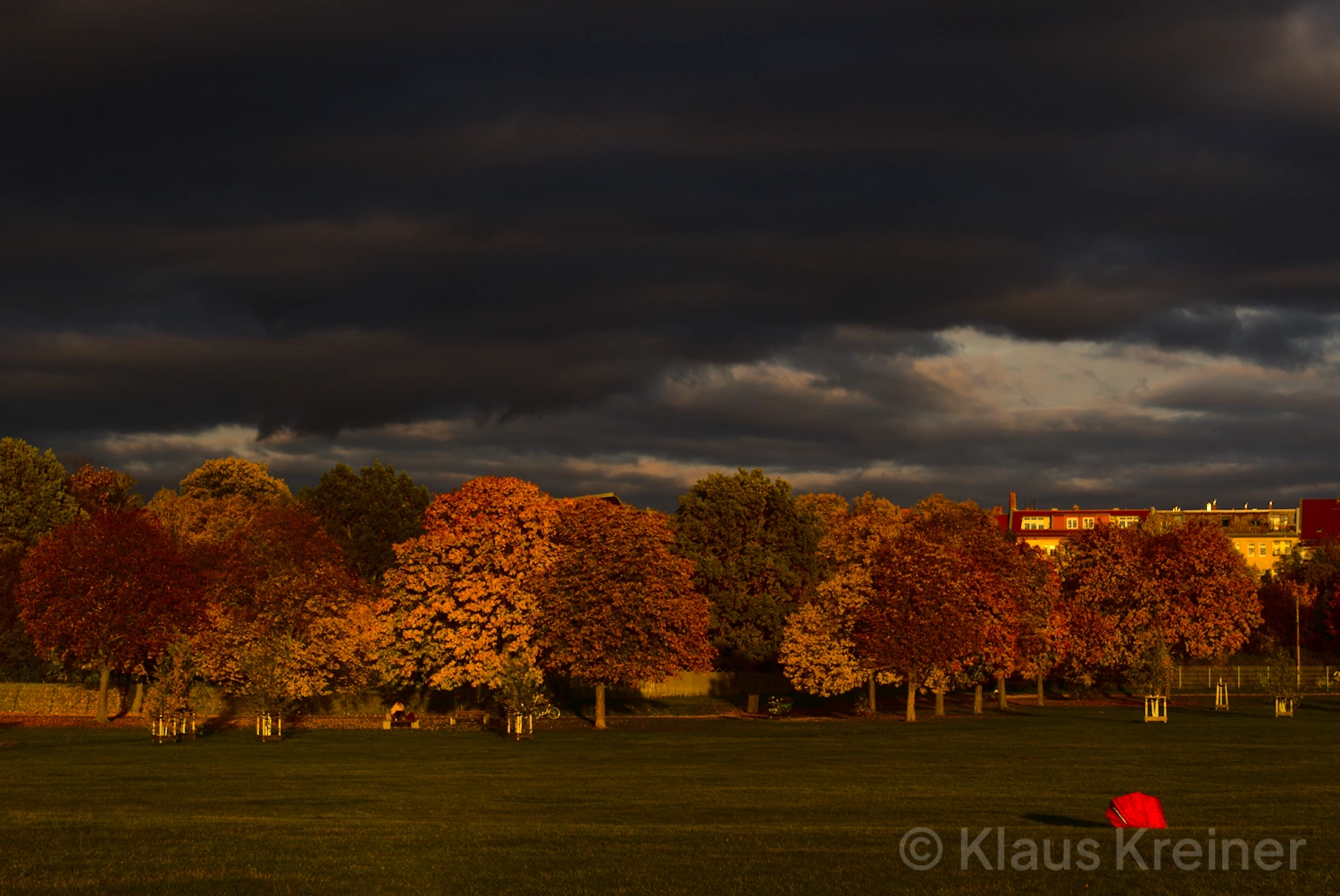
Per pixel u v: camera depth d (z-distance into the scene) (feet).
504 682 221.66
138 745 191.93
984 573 283.79
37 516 337.52
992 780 137.18
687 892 71.56
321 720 257.55
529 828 96.43
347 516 378.12
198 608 261.03
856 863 80.02
